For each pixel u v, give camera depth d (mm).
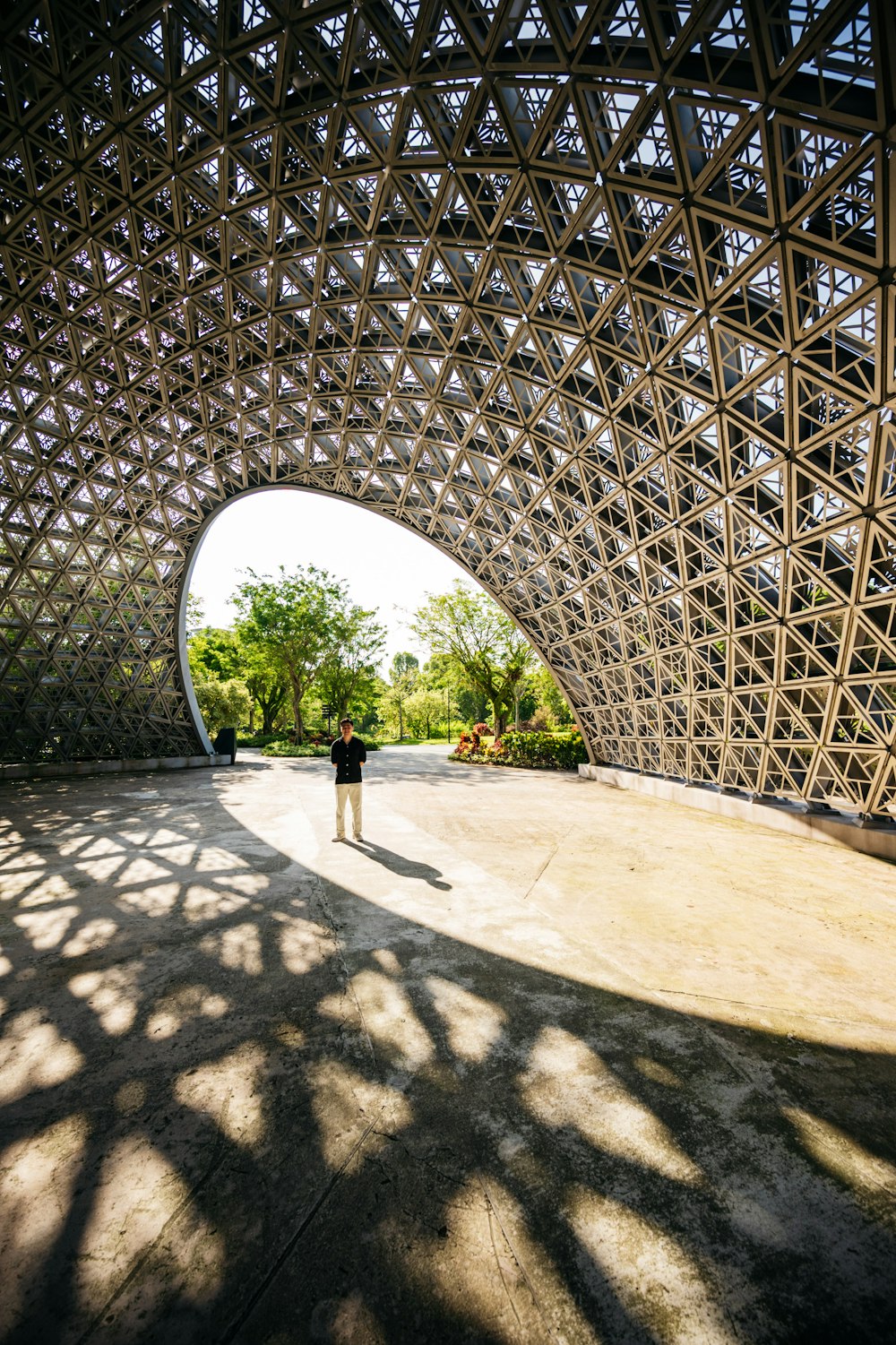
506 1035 4941
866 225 8656
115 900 8555
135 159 14273
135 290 19109
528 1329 2545
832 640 13117
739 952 6738
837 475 11336
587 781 25594
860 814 12711
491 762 33281
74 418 24062
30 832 13469
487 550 28547
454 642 40844
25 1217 3117
